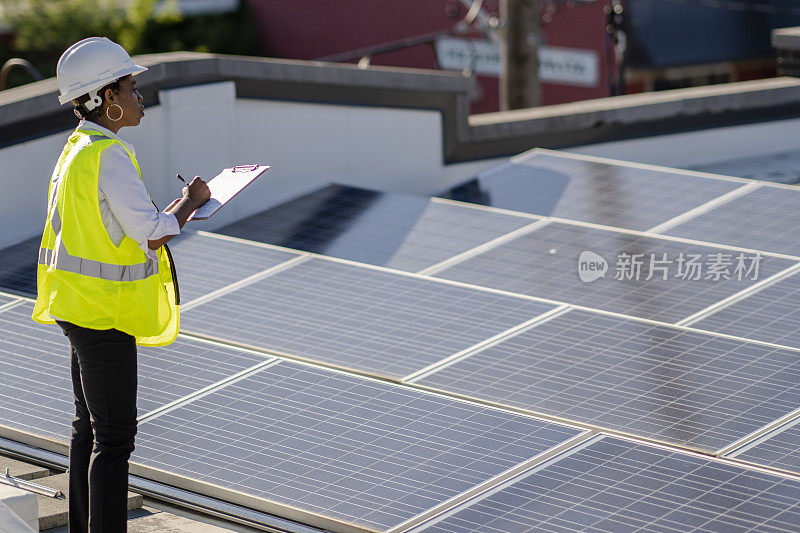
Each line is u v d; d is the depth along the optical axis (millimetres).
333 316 8023
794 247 9094
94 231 5113
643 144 13820
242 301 8375
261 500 5734
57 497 5918
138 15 35969
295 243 9742
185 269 9109
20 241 10055
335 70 12148
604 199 10656
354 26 38125
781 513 5328
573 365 7066
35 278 9172
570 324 7707
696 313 7852
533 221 9992
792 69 14938
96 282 5137
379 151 12602
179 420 6551
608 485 5645
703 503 5445
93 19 35094
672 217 9977
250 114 11719
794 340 7352
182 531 5688
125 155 5121
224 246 9617
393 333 7699
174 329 5590
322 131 12188
